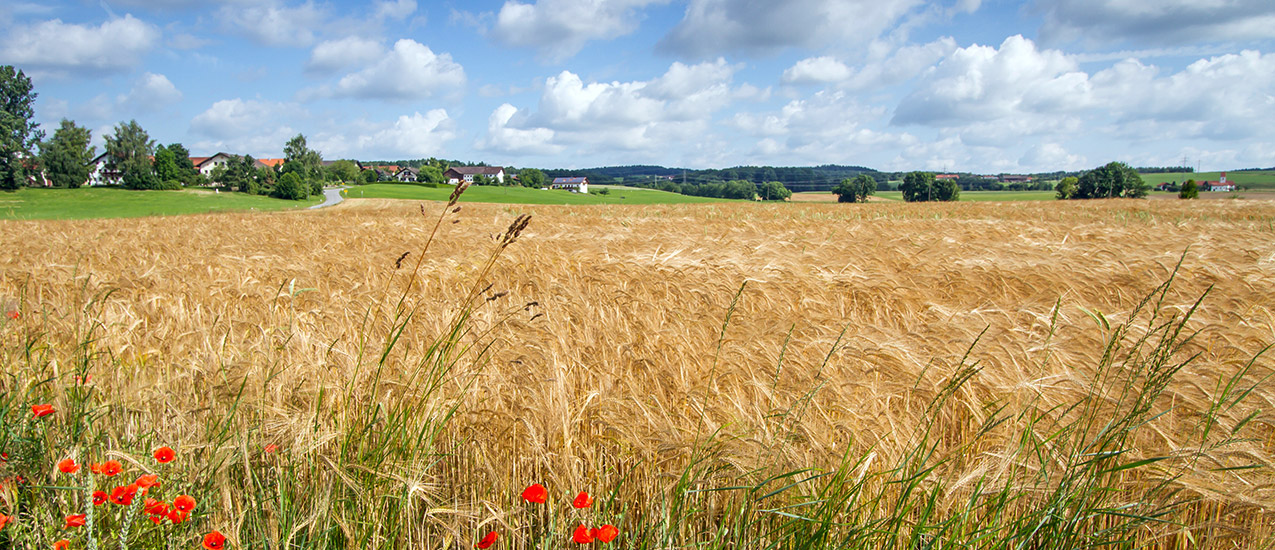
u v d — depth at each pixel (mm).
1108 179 104250
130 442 3066
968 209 43500
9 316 4848
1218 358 4242
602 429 3332
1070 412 3299
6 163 89125
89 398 3375
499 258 9766
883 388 3627
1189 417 3336
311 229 20516
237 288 7477
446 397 3539
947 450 3305
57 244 15109
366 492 2629
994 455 2811
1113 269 8906
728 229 19547
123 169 106125
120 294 7328
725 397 3416
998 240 15328
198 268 9828
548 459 3088
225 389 3436
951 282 8289
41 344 4219
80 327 4656
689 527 2775
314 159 125875
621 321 5469
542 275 8516
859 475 2742
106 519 2582
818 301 6828
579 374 4070
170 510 2396
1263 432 3326
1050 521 2562
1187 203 52312
